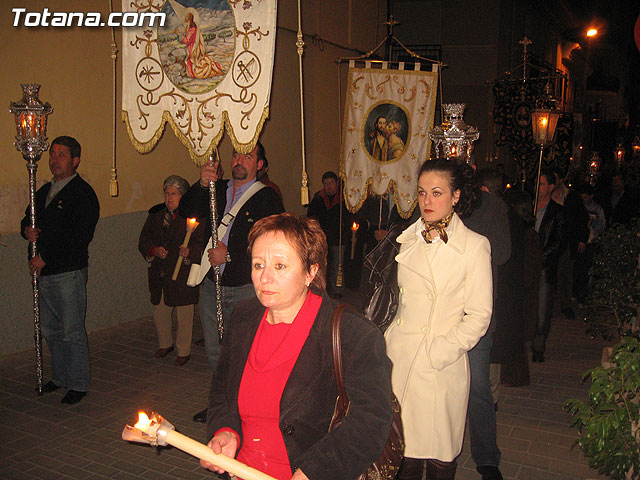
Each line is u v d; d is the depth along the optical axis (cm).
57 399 513
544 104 1066
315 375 195
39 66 655
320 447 184
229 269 434
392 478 205
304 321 200
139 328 742
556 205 636
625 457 291
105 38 724
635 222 656
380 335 200
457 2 1488
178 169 838
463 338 296
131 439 183
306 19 1088
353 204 721
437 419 303
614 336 711
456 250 303
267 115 371
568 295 823
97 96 720
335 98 1199
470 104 1511
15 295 639
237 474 179
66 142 504
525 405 518
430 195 302
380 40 1391
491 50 1482
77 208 496
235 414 207
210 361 453
